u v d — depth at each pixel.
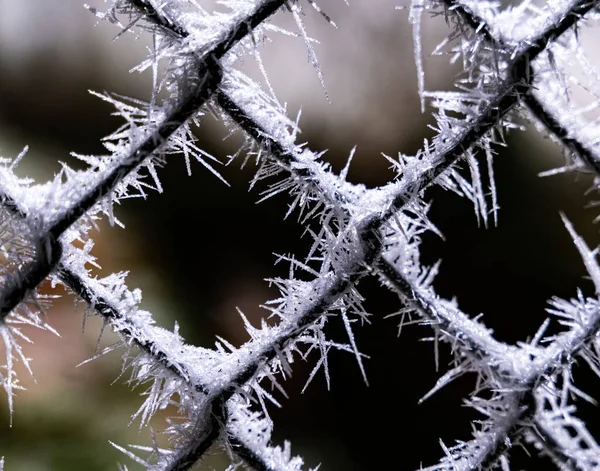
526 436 0.82
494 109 0.78
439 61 2.08
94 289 0.79
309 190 0.79
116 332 0.79
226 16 0.78
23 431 1.29
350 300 0.79
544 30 0.78
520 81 0.78
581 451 0.81
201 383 0.79
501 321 1.78
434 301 0.80
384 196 0.79
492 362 0.81
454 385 1.58
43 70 2.20
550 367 0.81
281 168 0.79
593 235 1.86
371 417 1.53
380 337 1.63
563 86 0.79
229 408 0.80
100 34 2.25
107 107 2.18
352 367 1.59
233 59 0.78
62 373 1.37
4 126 2.04
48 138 2.07
